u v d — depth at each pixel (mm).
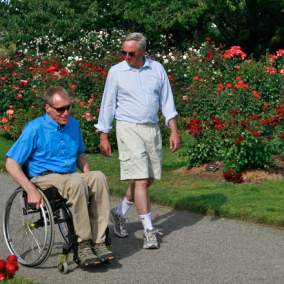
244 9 33438
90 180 7520
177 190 11336
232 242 8477
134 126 8336
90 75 18531
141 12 29562
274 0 32781
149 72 8430
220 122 12328
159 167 8531
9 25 30359
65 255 7418
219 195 10734
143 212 8352
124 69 8406
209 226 9273
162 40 30188
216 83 18234
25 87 19406
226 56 18469
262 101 15102
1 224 9734
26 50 25750
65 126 7824
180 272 7379
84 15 30250
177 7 29562
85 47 27812
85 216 7340
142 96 8328
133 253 8156
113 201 11109
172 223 9523
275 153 12828
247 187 11375
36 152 7723
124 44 8328
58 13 30078
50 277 7324
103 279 7215
